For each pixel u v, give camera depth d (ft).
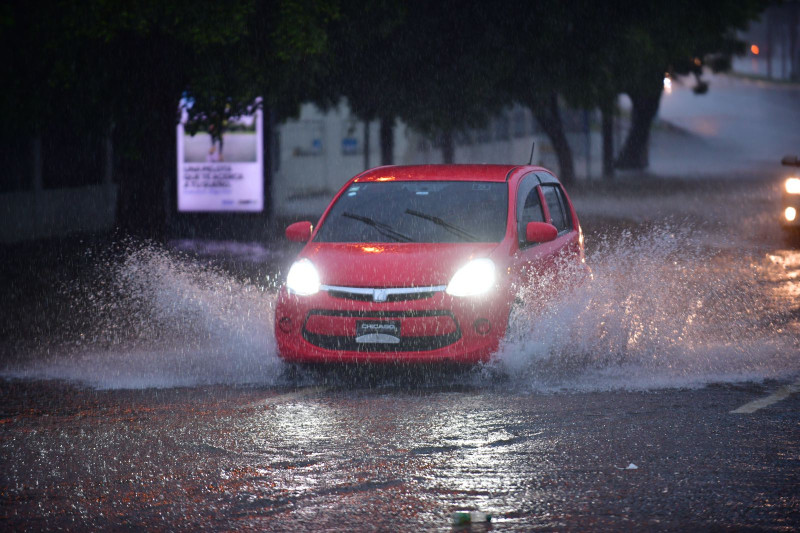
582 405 91.91
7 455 77.51
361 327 101.81
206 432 83.82
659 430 82.94
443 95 311.06
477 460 74.69
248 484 69.46
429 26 301.63
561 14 307.58
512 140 640.58
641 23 342.03
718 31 396.98
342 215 115.55
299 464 74.08
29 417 89.97
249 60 212.84
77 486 69.62
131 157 221.05
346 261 104.99
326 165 497.46
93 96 207.00
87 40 199.82
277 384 103.40
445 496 66.49
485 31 305.12
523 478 70.18
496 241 108.68
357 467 73.20
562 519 61.93
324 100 358.43
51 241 259.60
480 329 101.50
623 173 627.05
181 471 72.74
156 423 87.20
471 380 103.60
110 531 60.95
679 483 68.85
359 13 251.60
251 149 273.95
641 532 59.72
